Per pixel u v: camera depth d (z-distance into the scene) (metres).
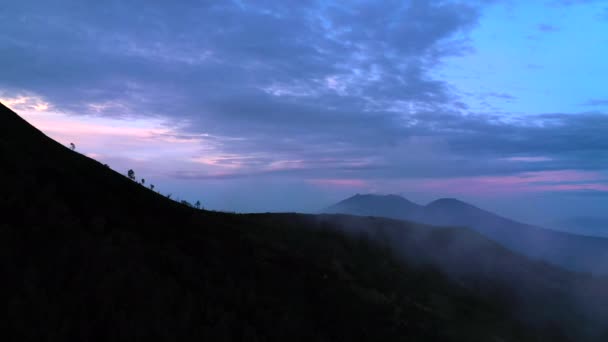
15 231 11.95
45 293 10.75
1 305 9.94
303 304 16.31
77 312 10.80
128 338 10.86
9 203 12.88
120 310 11.39
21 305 10.11
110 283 11.93
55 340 9.87
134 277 12.59
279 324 14.32
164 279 13.35
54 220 13.16
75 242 12.69
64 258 11.96
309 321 15.40
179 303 12.80
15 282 10.57
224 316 13.19
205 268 15.29
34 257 11.54
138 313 11.62
